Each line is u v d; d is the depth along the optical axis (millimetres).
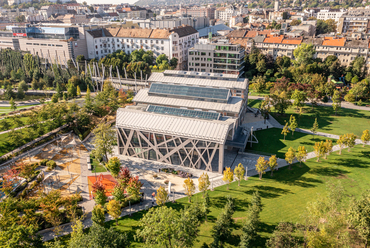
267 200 73812
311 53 183750
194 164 90750
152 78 131750
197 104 111125
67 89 172375
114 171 80250
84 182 84562
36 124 110625
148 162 95625
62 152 102188
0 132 108438
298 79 168875
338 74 179125
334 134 113312
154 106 109812
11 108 138250
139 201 74750
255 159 96312
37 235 58031
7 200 63406
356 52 185250
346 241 52000
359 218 53406
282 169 89500
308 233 53438
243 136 101188
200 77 131875
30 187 80062
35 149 102562
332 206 56094
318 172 86812
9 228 53031
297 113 136250
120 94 150875
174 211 57188
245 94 126812
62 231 63531
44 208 63219
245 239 54531
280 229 56469
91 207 73125
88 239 50531
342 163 91188
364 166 88625
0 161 92312
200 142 86562
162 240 51344
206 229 64312
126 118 97938
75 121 119125
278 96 128375
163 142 91812
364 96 147125
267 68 193125
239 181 80875
